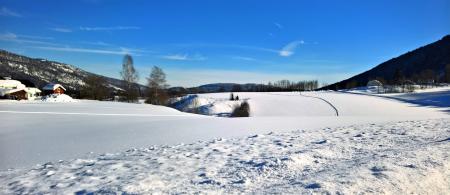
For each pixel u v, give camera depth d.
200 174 6.80
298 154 8.06
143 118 25.81
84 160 9.12
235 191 5.48
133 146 11.85
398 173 5.82
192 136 13.97
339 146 9.32
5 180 7.26
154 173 7.05
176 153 9.50
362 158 7.34
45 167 8.48
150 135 14.70
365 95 96.75
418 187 5.32
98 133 15.94
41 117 26.05
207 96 85.81
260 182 6.00
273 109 63.22
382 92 113.56
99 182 6.59
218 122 20.41
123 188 5.88
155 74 70.81
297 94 99.75
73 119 24.67
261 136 12.48
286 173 6.53
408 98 85.94
